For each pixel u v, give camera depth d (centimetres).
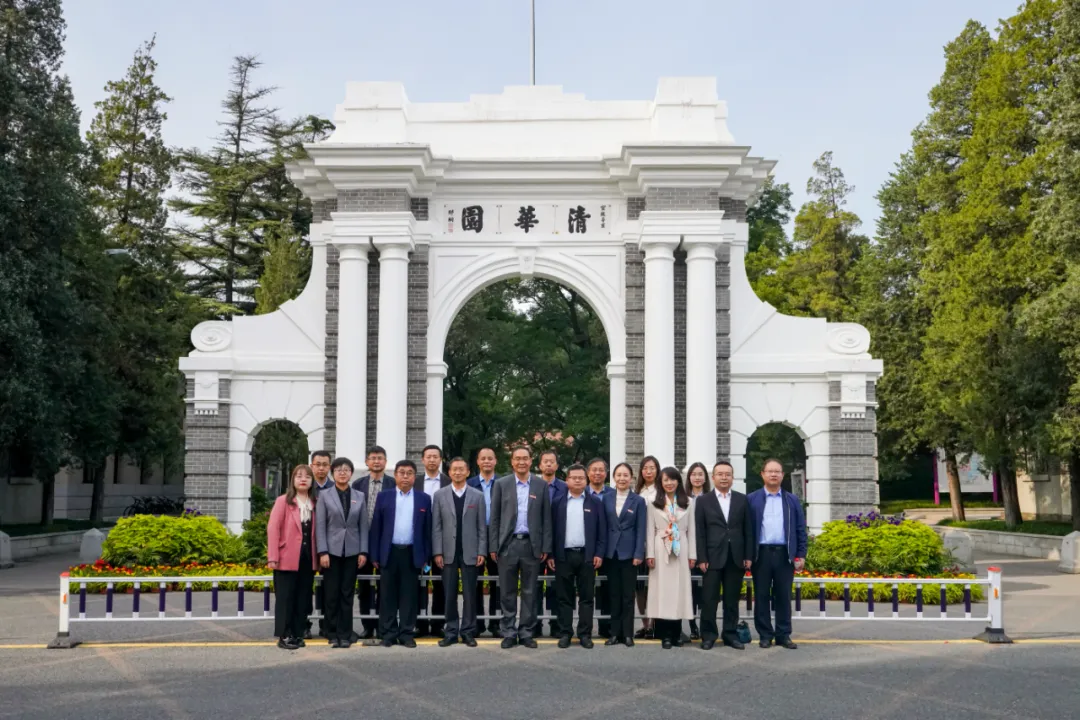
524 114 1858
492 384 3334
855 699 792
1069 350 2067
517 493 1054
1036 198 2297
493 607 1113
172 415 3102
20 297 2159
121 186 3419
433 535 1048
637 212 1822
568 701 784
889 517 1591
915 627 1183
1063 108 2022
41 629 1162
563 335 3391
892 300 3281
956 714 744
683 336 1809
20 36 2278
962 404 2534
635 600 1108
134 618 1073
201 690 823
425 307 1812
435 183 1820
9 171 2127
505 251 1825
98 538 1777
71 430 2622
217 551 1595
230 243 3825
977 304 2459
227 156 3922
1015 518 2719
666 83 1819
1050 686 839
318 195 1859
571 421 3120
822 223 3656
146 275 3070
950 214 2781
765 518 1044
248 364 1827
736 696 803
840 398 1809
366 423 1784
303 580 1033
